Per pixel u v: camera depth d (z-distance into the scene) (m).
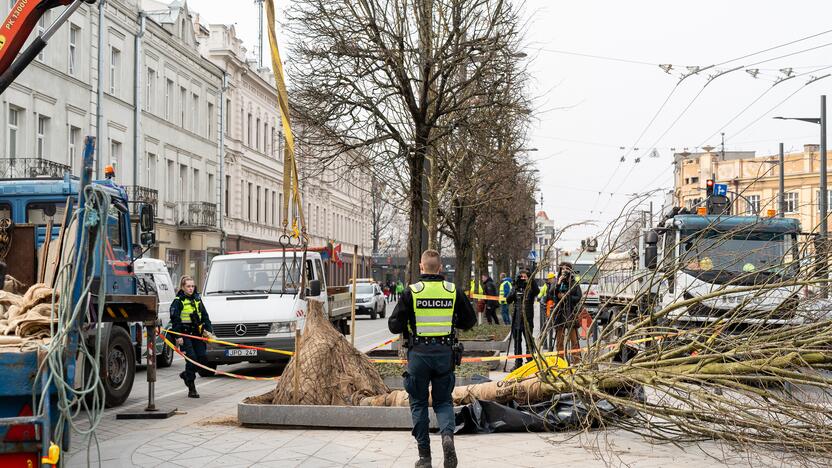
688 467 7.74
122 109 38.50
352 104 18.03
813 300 8.71
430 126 18.12
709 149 87.62
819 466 7.79
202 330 13.91
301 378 10.56
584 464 7.89
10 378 5.78
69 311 5.76
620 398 8.68
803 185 65.06
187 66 46.44
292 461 8.26
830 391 7.97
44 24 32.75
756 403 8.14
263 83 58.75
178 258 45.41
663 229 17.20
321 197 73.50
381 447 8.89
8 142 30.19
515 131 22.53
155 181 42.38
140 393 14.69
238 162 54.47
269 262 19.34
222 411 12.10
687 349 8.76
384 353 18.33
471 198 28.06
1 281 8.94
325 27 17.83
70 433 5.80
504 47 18.30
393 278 82.56
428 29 17.77
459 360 7.73
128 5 38.75
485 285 31.81
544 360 9.47
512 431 9.68
